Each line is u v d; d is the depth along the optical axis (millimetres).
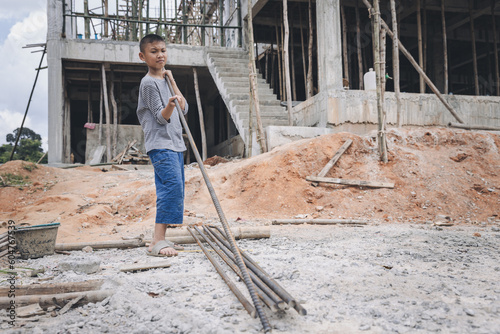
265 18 16281
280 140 9852
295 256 3609
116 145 15422
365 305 2246
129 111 20734
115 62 15117
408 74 21031
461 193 7336
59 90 14445
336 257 3535
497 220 6398
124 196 8234
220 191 8055
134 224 6652
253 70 9945
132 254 4121
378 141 8281
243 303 2094
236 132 17172
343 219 6438
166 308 2232
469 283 2645
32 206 7938
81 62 15344
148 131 3818
